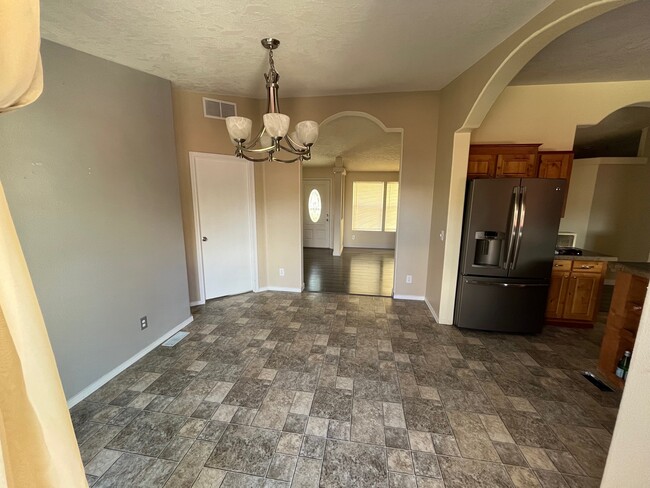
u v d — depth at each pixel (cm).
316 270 581
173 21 182
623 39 208
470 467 156
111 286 230
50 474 94
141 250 260
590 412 197
